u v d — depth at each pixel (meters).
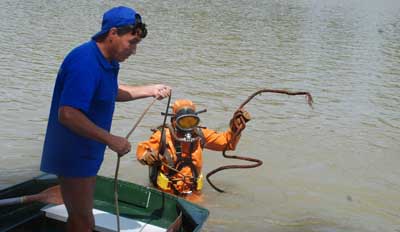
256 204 5.95
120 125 8.14
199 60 13.55
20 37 14.70
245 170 6.88
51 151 3.49
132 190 5.05
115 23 3.34
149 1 26.61
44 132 7.64
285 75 12.62
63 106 3.23
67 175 3.50
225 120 8.77
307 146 7.89
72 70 3.25
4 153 6.82
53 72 11.08
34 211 4.71
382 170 7.19
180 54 14.12
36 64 11.68
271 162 7.21
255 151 7.58
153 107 9.13
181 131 5.65
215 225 5.39
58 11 20.41
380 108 10.28
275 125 8.76
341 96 11.01
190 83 11.04
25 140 7.29
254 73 12.55
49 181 4.83
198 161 5.75
